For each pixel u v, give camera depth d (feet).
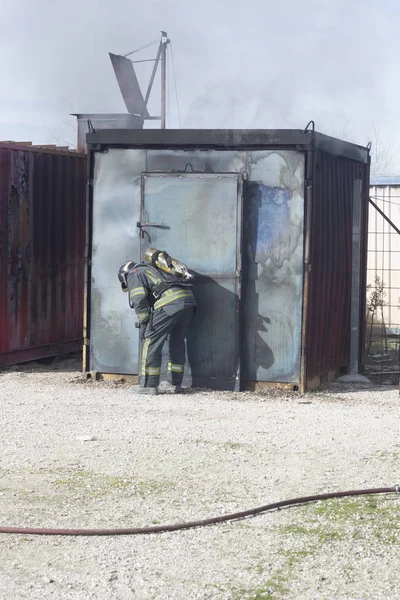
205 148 34.01
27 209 40.88
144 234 34.37
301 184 33.24
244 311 34.06
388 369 40.55
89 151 35.06
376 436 26.12
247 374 34.17
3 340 39.40
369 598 14.30
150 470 22.08
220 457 23.40
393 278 53.42
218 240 33.81
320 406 31.09
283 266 33.63
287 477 21.48
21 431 26.35
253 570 15.46
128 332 35.19
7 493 19.99
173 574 15.25
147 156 34.58
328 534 17.34
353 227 37.78
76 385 34.76
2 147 39.04
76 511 18.75
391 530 17.58
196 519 18.29
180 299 32.68
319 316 34.86
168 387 33.65
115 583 14.82
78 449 24.18
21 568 15.46
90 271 35.45
